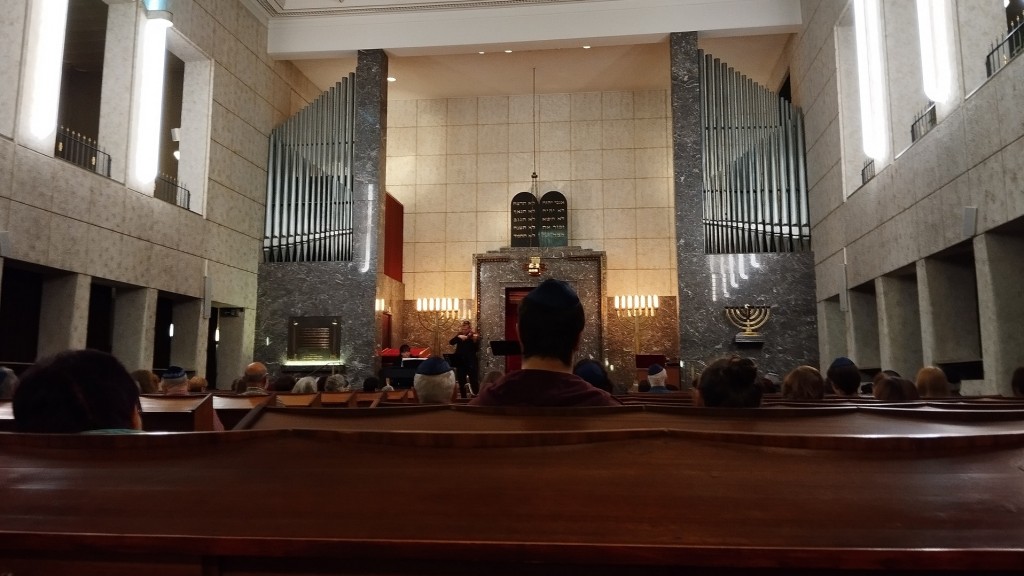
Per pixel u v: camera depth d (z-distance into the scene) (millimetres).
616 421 2271
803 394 4629
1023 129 7102
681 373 13773
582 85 17875
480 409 2381
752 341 13531
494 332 16266
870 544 1212
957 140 8453
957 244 8547
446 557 1175
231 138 13922
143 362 11352
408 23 15023
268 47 15328
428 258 18125
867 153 11102
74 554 1281
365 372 14375
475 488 1373
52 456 1540
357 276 14695
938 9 8852
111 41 11367
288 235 15094
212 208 13289
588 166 18078
